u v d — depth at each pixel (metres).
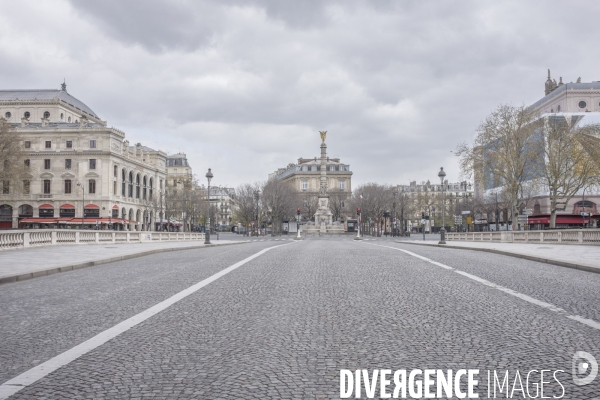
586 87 87.94
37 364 5.98
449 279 14.32
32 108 109.12
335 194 148.88
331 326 8.04
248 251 30.14
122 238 42.16
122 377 5.49
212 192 188.75
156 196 109.69
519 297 10.91
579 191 82.88
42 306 10.09
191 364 5.96
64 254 24.44
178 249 33.16
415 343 6.94
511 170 63.81
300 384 5.27
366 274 15.70
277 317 8.78
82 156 93.50
